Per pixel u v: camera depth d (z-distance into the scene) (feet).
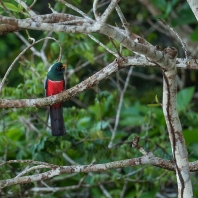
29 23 21.79
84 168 26.89
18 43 65.00
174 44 62.54
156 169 39.58
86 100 56.29
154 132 42.37
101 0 57.47
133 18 64.44
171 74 24.79
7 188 38.63
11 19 21.65
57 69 32.89
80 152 37.65
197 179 45.34
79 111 39.11
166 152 37.76
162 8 51.47
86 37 42.22
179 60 28.22
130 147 37.96
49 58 50.57
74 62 55.42
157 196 45.85
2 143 39.11
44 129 42.16
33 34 62.69
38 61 57.41
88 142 37.76
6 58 61.57
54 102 26.11
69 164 43.55
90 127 42.39
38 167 26.91
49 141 36.99
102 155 37.76
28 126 42.63
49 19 25.35
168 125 25.91
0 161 36.99
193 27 68.80
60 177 44.16
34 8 66.69
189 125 46.19
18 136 45.55
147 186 39.65
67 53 41.65
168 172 39.32
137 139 26.76
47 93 33.63
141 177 40.73
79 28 21.98
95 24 21.94
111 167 26.96
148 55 23.56
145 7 60.90
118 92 53.21
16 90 36.91
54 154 37.17
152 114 41.37
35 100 26.08
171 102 25.38
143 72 63.67
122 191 40.50
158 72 63.87
